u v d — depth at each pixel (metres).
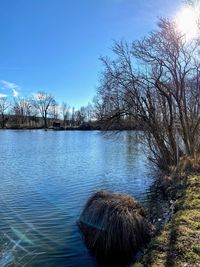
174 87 17.47
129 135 18.20
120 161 24.61
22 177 18.00
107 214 8.41
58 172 19.73
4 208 11.81
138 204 9.23
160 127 17.44
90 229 8.68
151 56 17.11
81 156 28.22
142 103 17.20
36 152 31.72
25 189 14.91
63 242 8.76
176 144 17.28
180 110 17.56
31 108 108.75
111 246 7.95
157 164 17.64
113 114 17.53
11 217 10.82
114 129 17.95
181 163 16.11
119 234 7.97
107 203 8.76
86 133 77.00
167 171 16.34
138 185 15.86
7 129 98.50
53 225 9.99
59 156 28.28
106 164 23.12
